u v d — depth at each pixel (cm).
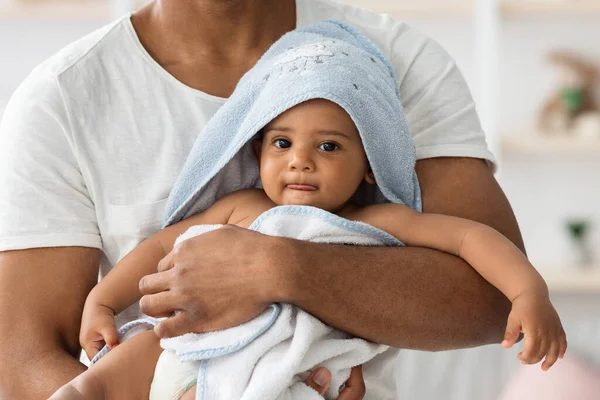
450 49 466
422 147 188
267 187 176
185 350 155
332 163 172
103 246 190
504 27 459
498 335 172
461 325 165
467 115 195
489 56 436
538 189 471
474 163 190
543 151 443
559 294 470
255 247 158
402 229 173
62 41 462
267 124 177
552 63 450
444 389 317
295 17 202
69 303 181
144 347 163
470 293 166
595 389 290
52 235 182
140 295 178
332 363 160
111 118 190
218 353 154
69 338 181
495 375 319
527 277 158
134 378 161
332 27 194
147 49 195
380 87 179
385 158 178
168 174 188
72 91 189
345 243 169
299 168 171
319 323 158
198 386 153
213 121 181
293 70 175
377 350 164
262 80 179
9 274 180
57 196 185
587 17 456
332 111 172
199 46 193
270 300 155
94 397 155
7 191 184
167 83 192
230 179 185
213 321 157
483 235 166
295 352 152
